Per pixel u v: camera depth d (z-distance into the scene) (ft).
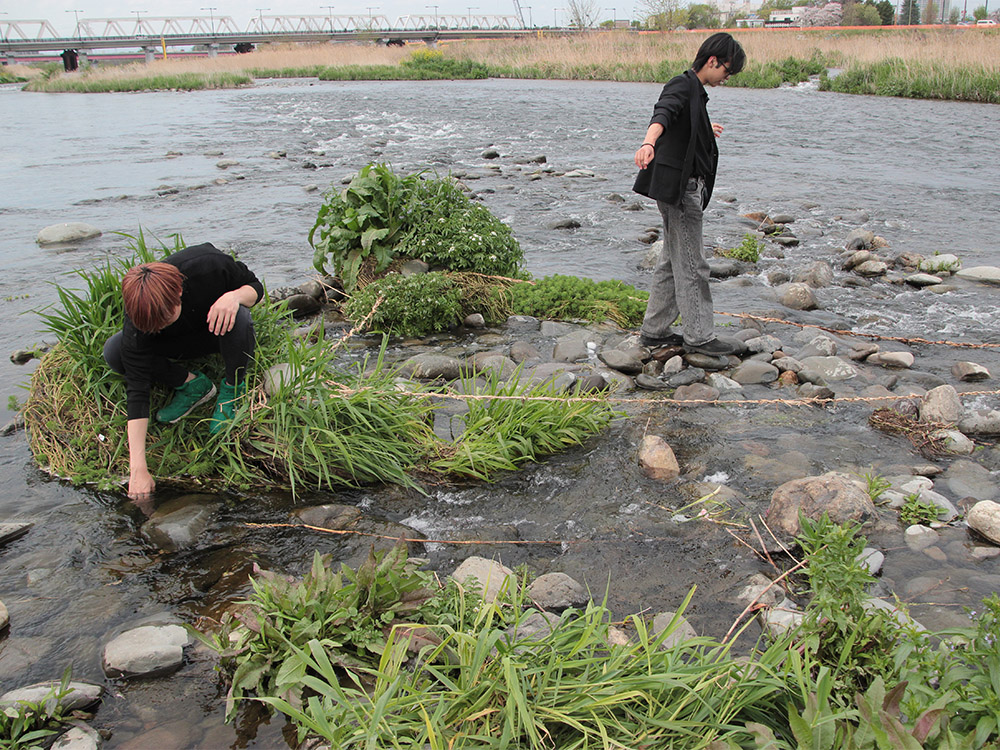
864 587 10.53
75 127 78.95
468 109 88.58
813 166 49.73
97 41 289.53
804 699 7.63
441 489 13.73
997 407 16.46
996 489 13.17
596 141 63.98
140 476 13.14
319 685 8.18
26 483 13.83
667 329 19.72
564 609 10.35
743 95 95.50
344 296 23.85
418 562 10.96
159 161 55.83
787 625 9.55
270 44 300.81
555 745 7.72
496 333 21.52
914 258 28.37
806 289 23.95
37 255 30.37
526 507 13.07
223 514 12.82
